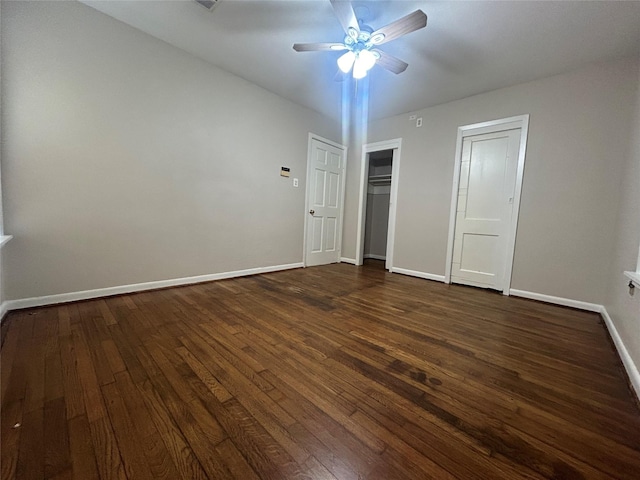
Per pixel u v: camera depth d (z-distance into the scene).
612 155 2.41
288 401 1.14
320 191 4.30
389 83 3.03
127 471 0.81
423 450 0.92
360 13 1.96
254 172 3.36
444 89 3.12
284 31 2.29
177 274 2.77
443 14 1.95
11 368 1.30
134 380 1.24
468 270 3.35
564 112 2.64
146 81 2.40
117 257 2.37
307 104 3.80
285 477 0.80
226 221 3.14
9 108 1.82
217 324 1.91
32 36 1.87
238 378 1.29
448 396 1.21
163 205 2.61
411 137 3.84
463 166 3.36
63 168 2.05
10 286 1.90
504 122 3.00
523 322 2.18
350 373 1.37
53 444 0.89
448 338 1.83
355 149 4.57
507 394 1.25
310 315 2.15
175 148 2.65
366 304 2.49
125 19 2.20
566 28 2.04
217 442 0.92
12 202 1.87
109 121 2.24
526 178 2.87
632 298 1.60
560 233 2.68
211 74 2.83
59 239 2.07
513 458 0.90
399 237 3.99
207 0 1.96
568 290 2.64
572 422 1.08
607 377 1.41
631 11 1.83
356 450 0.91
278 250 3.78
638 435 1.01
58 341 1.57
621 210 2.24
